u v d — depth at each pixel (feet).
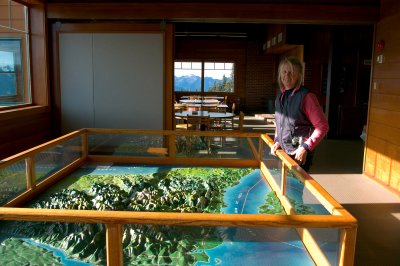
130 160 13.83
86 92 17.51
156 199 9.85
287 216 5.17
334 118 28.58
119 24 17.08
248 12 16.43
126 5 16.53
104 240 7.02
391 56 15.35
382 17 16.26
